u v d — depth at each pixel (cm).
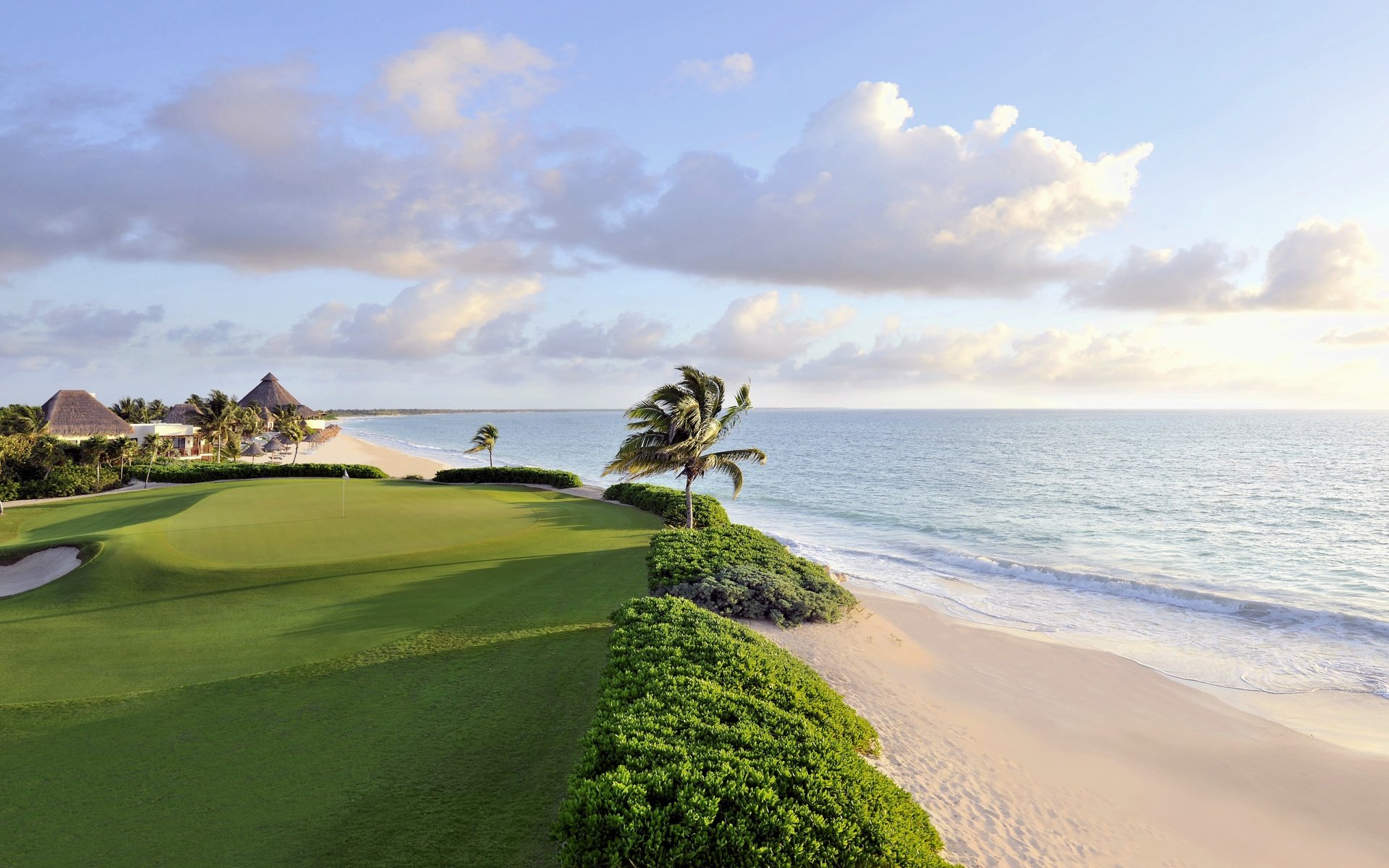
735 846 720
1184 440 13662
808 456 10394
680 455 3042
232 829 842
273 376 10625
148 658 1484
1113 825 1167
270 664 1438
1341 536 3969
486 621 1730
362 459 9800
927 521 4625
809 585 2280
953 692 1723
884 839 776
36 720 1162
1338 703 1748
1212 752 1477
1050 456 10006
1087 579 2931
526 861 782
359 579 2141
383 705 1220
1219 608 2564
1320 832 1195
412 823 857
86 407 6781
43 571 2381
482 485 5331
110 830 841
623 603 1944
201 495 3881
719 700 1079
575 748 1060
